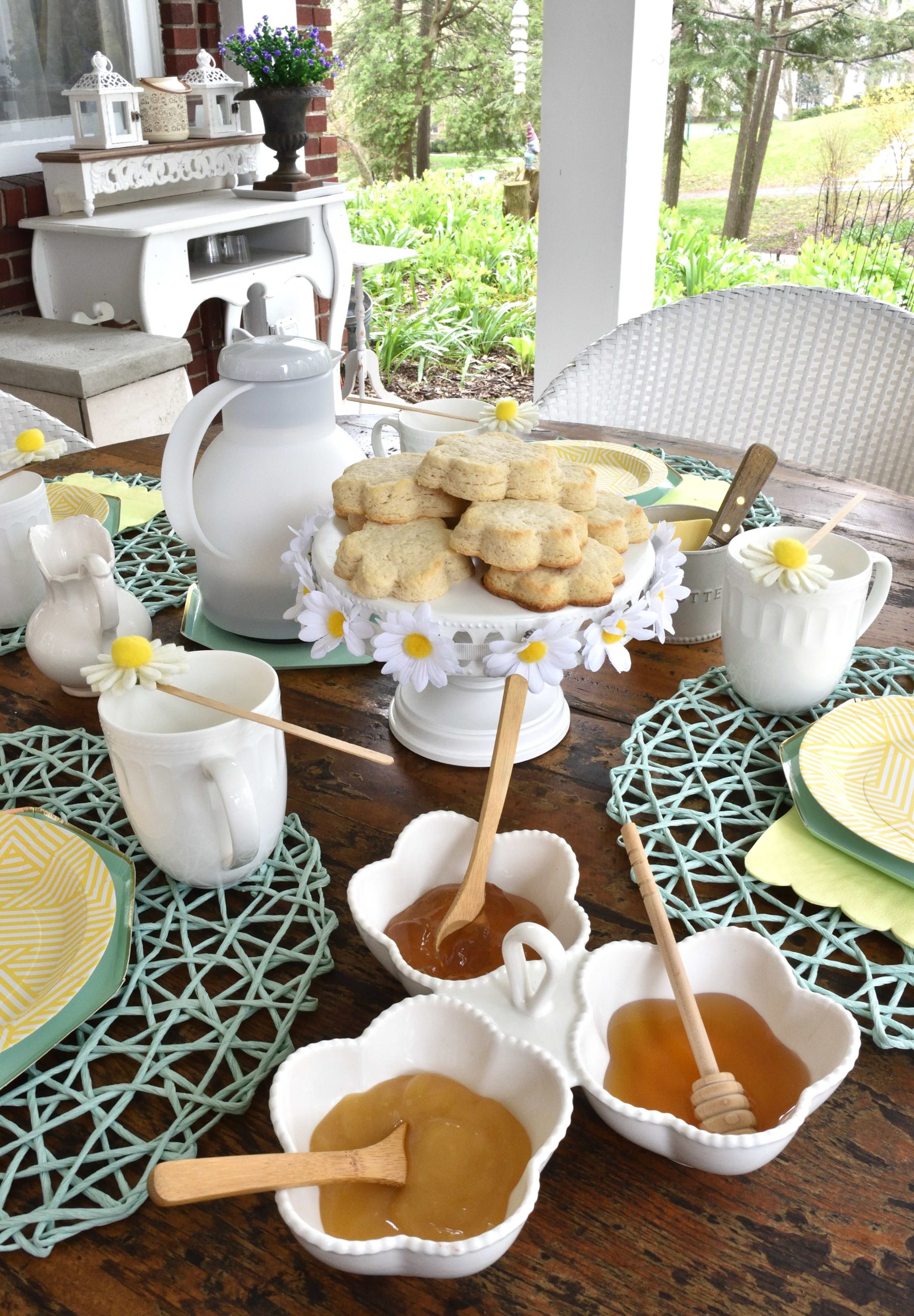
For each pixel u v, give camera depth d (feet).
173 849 1.91
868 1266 1.36
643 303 8.20
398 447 4.11
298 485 2.72
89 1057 1.67
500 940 1.73
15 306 8.40
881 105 19.56
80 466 4.15
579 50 7.20
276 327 10.63
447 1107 1.42
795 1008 1.52
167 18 9.52
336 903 2.01
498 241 18.47
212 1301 1.34
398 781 2.38
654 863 2.09
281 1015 1.75
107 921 1.77
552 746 2.48
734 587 2.42
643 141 7.41
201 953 1.89
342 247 10.21
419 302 17.31
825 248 16.15
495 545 2.09
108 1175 1.50
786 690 2.46
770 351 4.90
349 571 2.20
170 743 1.78
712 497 3.56
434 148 31.63
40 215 8.37
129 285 8.06
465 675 2.36
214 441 2.88
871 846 2.04
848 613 2.35
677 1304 1.32
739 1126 1.38
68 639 2.58
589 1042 1.49
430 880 1.86
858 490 3.81
